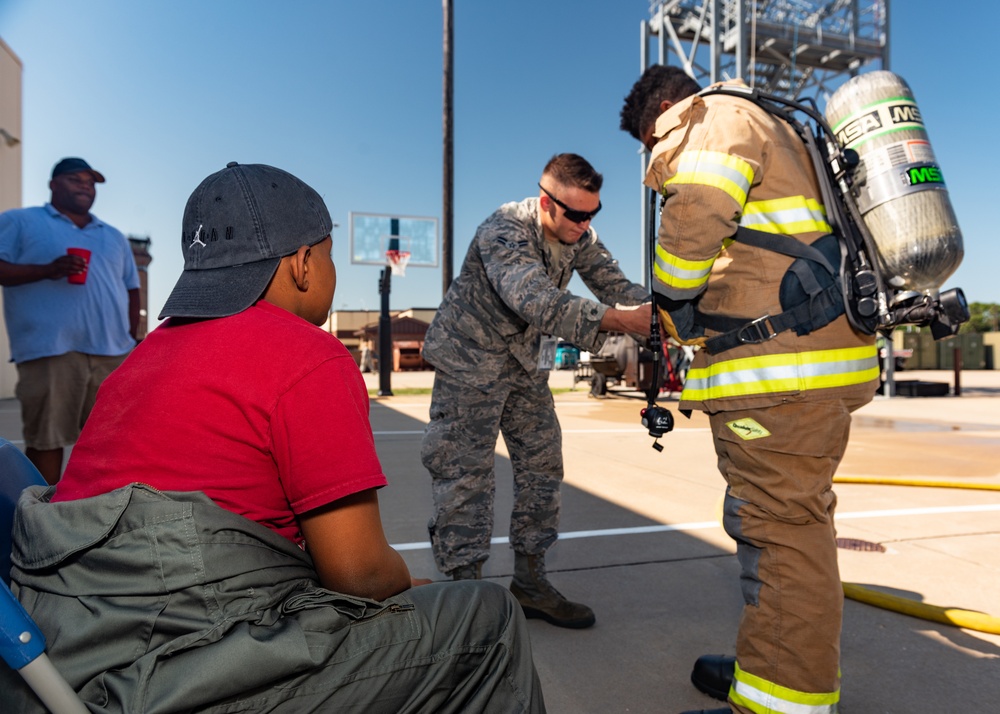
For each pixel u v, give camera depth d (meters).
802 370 1.53
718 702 1.91
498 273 2.13
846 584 2.70
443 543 2.40
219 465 0.98
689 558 3.21
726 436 1.64
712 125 1.55
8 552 1.10
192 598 0.91
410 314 51.06
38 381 3.35
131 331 3.84
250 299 1.06
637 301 2.59
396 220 16.36
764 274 1.58
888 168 1.56
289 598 1.00
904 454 6.38
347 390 1.02
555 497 2.53
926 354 31.92
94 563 0.92
